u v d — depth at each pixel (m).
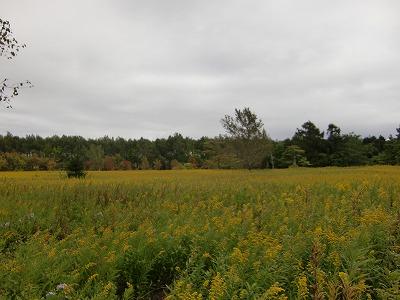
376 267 6.20
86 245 7.37
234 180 25.66
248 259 6.27
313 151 85.00
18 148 120.38
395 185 15.97
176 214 11.78
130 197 15.50
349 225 8.39
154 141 138.62
